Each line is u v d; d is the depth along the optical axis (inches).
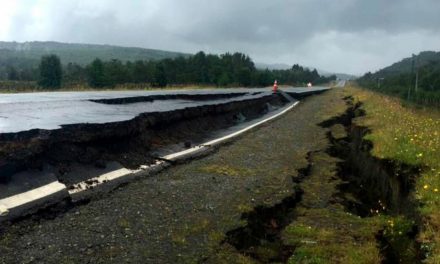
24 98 663.1
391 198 420.8
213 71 2701.8
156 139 542.6
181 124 650.8
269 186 370.6
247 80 2731.3
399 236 299.9
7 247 229.3
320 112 1069.8
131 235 252.5
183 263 222.5
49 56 1819.6
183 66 2709.2
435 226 302.5
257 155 511.5
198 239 252.1
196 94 978.1
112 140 434.3
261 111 1173.7
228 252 240.2
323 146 576.7
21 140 334.3
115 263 217.6
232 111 935.7
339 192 386.6
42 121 403.9
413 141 526.9
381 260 251.0
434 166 428.1
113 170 386.9
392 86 2972.4
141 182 371.6
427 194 354.6
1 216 256.5
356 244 266.2
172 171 423.2
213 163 461.1
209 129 735.7
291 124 832.9
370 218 326.3
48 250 227.9
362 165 522.6
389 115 828.6
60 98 681.6
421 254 277.6
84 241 240.5
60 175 339.3
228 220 283.1
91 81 1969.7
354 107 1232.2
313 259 241.8
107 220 274.1
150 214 288.5
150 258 225.1
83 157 381.7
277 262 246.2
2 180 296.8
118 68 2268.7
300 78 5285.4
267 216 312.0
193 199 325.4
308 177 425.7
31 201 282.5
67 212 287.7
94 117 463.8
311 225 296.0
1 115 437.4
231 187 363.9
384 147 518.6
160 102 778.8
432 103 1743.4
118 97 735.7
